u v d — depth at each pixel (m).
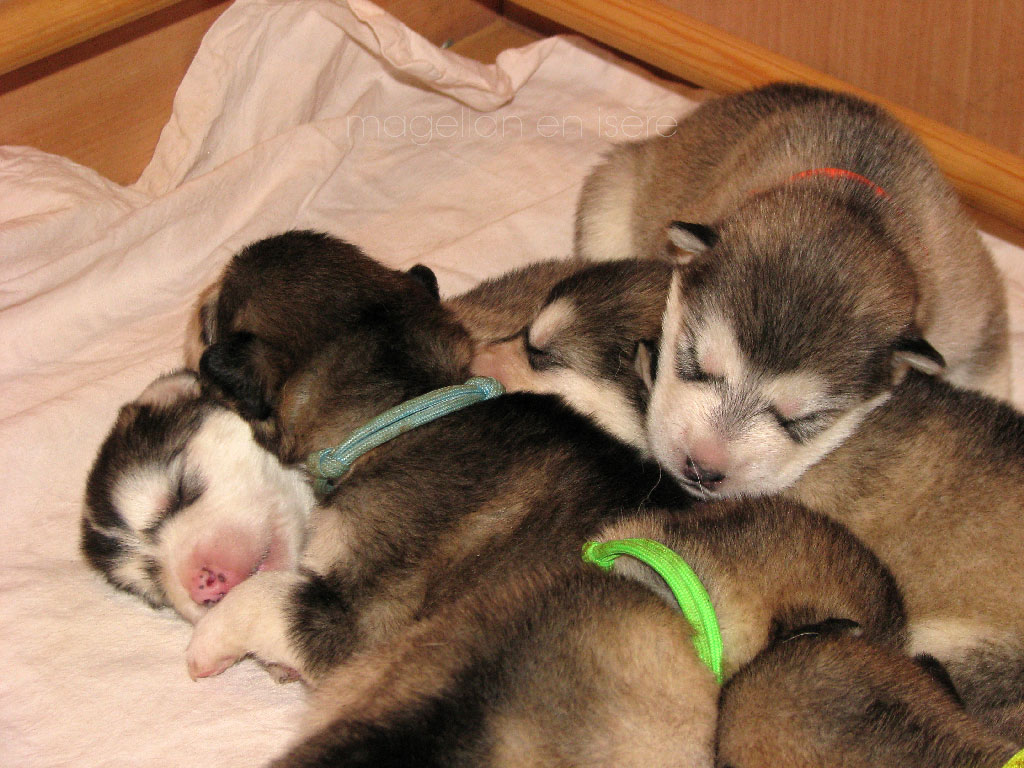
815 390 0.40
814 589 0.35
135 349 0.50
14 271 0.51
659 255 0.50
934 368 0.40
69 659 0.41
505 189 0.58
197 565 0.41
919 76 0.47
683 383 0.41
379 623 0.38
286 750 0.35
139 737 0.39
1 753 0.39
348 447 0.39
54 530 0.44
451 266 0.53
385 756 0.30
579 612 0.33
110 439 0.42
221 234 0.54
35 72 0.53
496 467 0.39
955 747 0.31
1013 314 0.52
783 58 0.47
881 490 0.40
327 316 0.40
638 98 0.62
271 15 0.56
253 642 0.39
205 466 0.41
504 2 0.67
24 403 0.48
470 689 0.31
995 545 0.39
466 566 0.38
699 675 0.33
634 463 0.40
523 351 0.43
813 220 0.42
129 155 0.57
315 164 0.56
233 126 0.57
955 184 0.45
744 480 0.40
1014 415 0.41
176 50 0.56
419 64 0.57
